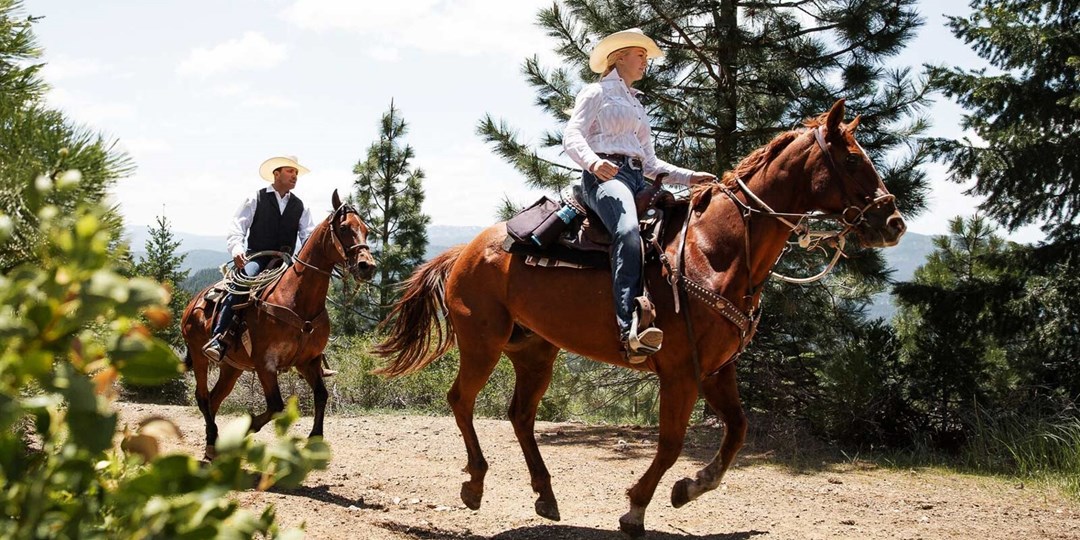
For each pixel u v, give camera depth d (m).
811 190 5.02
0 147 2.47
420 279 6.26
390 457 8.45
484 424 10.94
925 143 9.90
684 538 5.39
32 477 1.57
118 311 1.45
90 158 2.50
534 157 11.16
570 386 12.16
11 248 2.33
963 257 11.23
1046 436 8.24
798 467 8.43
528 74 10.92
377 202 23.23
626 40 5.53
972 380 9.55
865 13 9.88
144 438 1.68
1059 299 9.78
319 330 7.06
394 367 6.34
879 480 7.81
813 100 10.19
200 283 21.28
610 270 5.14
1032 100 9.62
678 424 5.02
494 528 5.56
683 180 5.46
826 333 10.90
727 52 10.25
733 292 5.00
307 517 5.20
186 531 1.57
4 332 1.39
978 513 6.36
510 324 5.66
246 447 1.63
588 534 5.38
